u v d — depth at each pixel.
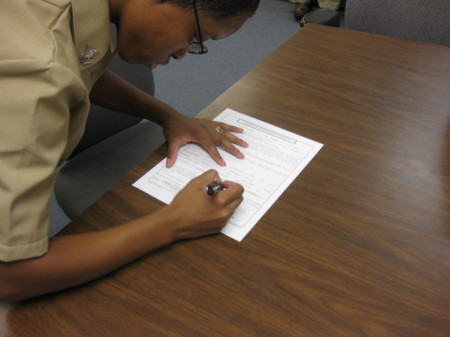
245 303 0.56
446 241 0.63
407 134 0.81
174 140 0.81
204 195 0.65
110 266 0.58
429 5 1.16
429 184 0.71
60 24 0.52
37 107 0.49
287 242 0.63
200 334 0.53
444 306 0.55
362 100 0.89
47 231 0.55
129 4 0.59
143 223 0.61
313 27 1.14
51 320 0.55
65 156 0.63
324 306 0.55
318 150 0.78
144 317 0.55
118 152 1.10
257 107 0.89
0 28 0.50
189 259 0.61
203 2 0.55
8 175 0.50
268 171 0.74
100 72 0.68
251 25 2.59
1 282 0.54
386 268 0.59
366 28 1.28
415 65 0.98
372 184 0.71
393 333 0.53
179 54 0.68
